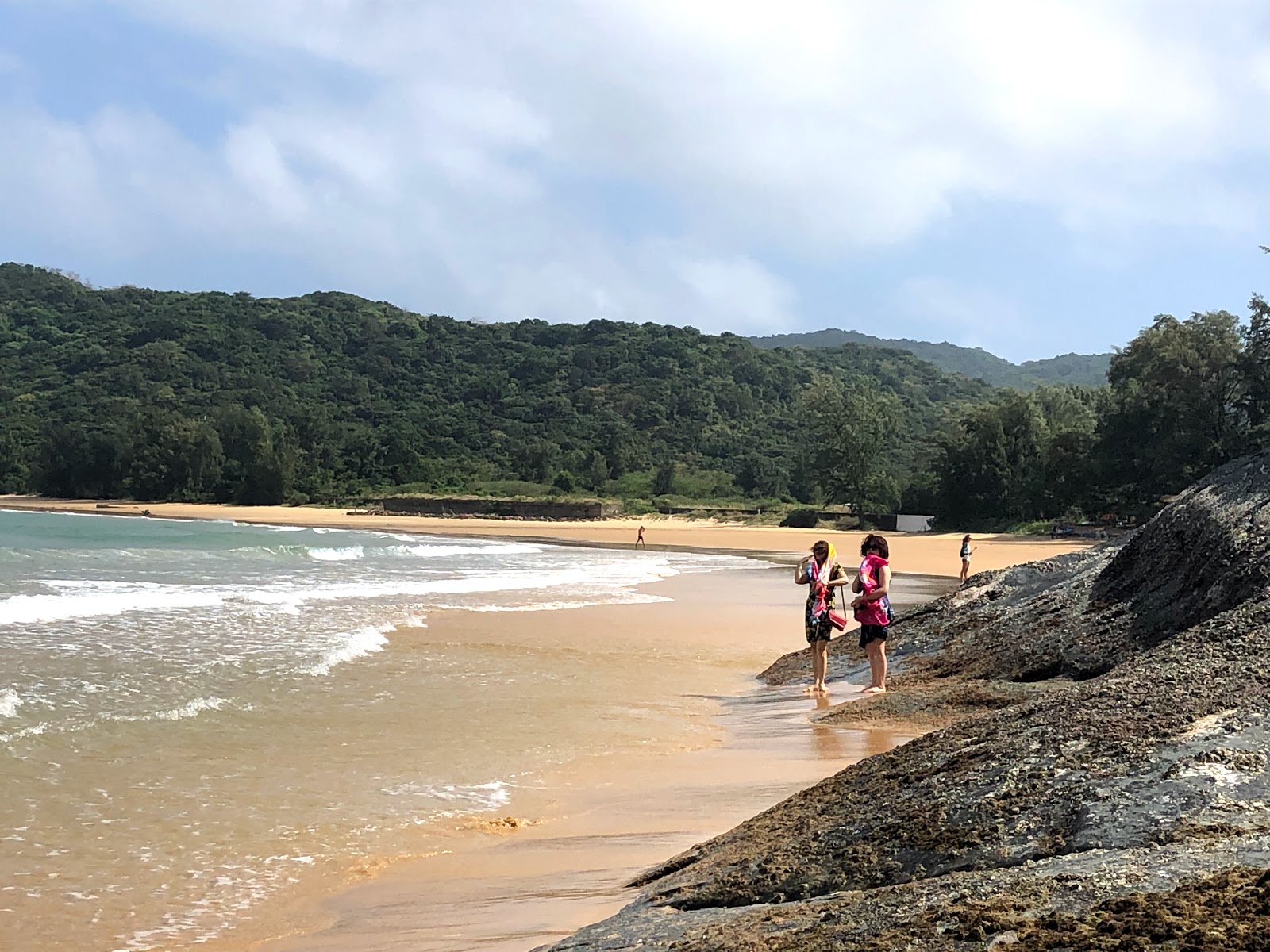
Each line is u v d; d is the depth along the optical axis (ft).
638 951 13.60
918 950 10.51
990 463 261.65
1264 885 10.05
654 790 27.37
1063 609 40.60
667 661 53.21
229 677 41.73
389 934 17.60
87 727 32.35
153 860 21.72
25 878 20.44
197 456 375.66
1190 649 23.34
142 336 490.08
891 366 644.27
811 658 49.21
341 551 141.59
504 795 27.12
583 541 215.31
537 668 48.75
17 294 530.27
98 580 85.15
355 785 27.73
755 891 15.57
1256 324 196.54
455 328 546.67
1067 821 14.39
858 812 17.51
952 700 34.81
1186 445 197.88
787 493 376.27
